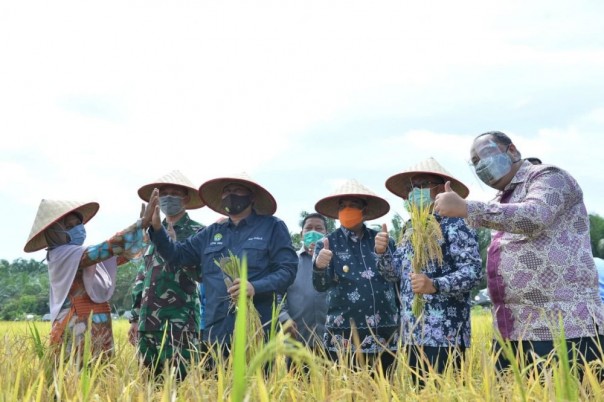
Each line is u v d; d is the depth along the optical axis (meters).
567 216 4.71
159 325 6.61
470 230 5.51
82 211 6.91
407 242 5.77
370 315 6.30
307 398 3.38
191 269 6.71
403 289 5.77
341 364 3.86
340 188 6.86
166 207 7.06
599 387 3.45
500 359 4.86
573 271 4.59
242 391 1.88
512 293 4.73
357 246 6.71
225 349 5.97
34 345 4.96
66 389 3.86
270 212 6.84
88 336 3.91
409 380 3.63
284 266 6.28
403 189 6.79
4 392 3.62
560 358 2.97
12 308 35.91
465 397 3.36
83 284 5.87
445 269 5.53
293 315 7.58
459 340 5.39
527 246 4.68
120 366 4.71
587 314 4.51
